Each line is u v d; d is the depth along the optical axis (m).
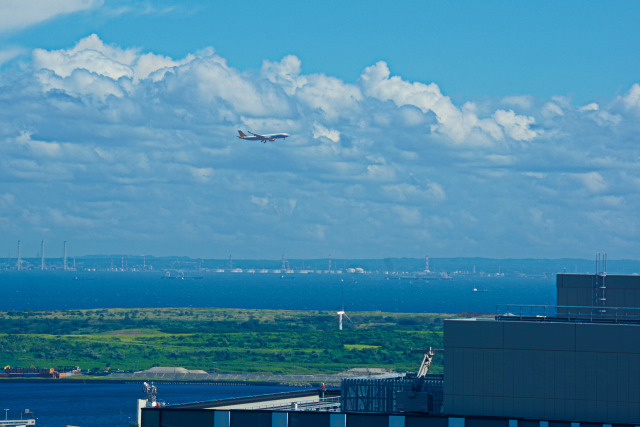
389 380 124.00
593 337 99.19
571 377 99.75
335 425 103.50
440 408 115.81
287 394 139.50
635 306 139.38
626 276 140.12
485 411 102.38
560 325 100.38
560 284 143.38
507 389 101.81
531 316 116.44
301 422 104.38
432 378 124.00
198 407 123.12
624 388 97.88
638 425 96.88
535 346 101.06
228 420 106.25
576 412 99.38
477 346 103.06
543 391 100.56
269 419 105.31
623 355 98.12
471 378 103.12
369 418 103.06
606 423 98.19
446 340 104.12
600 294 140.88
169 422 108.00
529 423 100.00
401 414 102.81
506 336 102.12
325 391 143.12
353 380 123.88
